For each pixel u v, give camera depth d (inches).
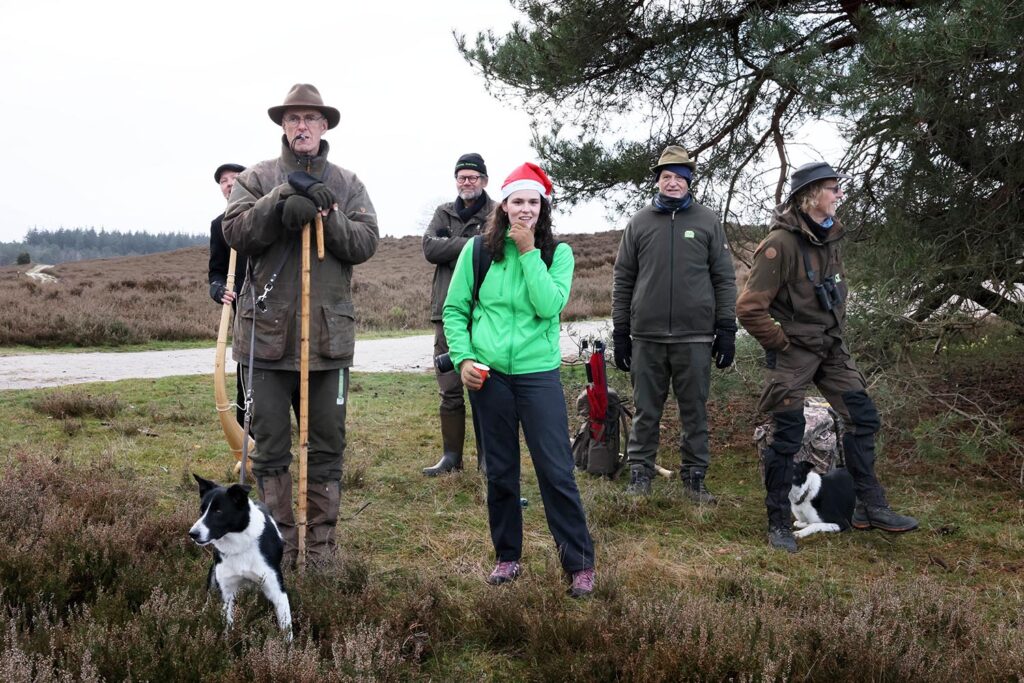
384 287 1270.9
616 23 288.2
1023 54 207.5
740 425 284.5
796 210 172.1
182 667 101.7
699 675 105.8
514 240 136.7
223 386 181.2
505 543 148.8
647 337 207.3
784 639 115.2
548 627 122.6
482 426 144.9
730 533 183.9
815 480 186.1
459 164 218.8
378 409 326.6
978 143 224.8
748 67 291.6
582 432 234.2
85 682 93.3
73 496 170.7
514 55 294.5
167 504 188.2
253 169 147.9
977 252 229.8
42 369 449.4
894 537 180.7
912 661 108.1
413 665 113.7
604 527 184.1
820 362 178.1
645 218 210.1
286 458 148.4
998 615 138.8
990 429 235.5
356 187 154.5
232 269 184.4
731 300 206.5
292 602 123.6
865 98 223.8
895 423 247.3
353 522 183.3
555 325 143.9
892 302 235.3
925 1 227.3
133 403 324.5
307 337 140.9
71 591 125.7
